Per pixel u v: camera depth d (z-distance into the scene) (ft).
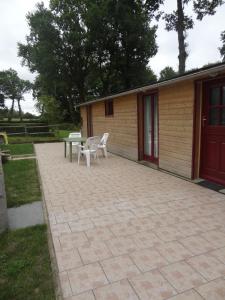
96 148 24.32
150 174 18.66
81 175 18.78
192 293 6.38
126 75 71.05
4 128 62.49
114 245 8.69
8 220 10.94
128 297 6.31
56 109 78.18
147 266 7.49
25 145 38.19
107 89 76.48
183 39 48.88
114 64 71.05
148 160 23.30
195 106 15.75
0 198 9.66
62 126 70.59
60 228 10.07
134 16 62.34
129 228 9.93
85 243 8.86
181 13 47.93
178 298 6.23
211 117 15.64
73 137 27.84
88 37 66.64
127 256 8.02
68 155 28.14
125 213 11.42
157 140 21.35
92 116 37.60
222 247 8.41
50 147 35.60
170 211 11.51
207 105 15.69
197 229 9.70
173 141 18.17
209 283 6.72
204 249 8.31
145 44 66.59
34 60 70.49
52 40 68.23
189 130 16.35
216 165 15.46
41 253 8.29
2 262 7.80
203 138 16.25
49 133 54.85
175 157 18.12
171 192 14.24
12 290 6.60
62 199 13.57
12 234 9.55
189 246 8.51
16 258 8.00
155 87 18.74
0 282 6.91
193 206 12.06
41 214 11.61
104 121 32.14
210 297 6.23
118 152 28.17
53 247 8.66
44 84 74.69
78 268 7.47
